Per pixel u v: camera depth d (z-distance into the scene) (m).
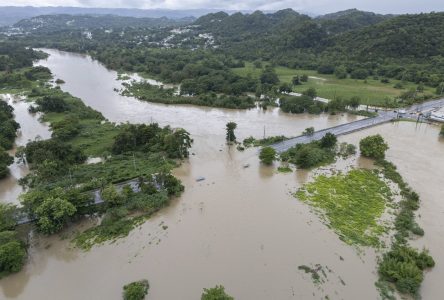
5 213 72.38
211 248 70.62
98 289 61.06
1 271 64.56
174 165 105.81
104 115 158.38
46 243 72.25
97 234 74.94
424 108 169.38
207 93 189.50
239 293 59.81
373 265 65.62
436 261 66.31
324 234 74.31
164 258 68.12
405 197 88.69
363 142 112.62
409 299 58.09
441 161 110.81
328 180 97.25
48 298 59.59
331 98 185.12
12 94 194.12
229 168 104.81
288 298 58.91
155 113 161.38
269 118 155.75
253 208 84.12
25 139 129.62
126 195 84.06
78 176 95.75
